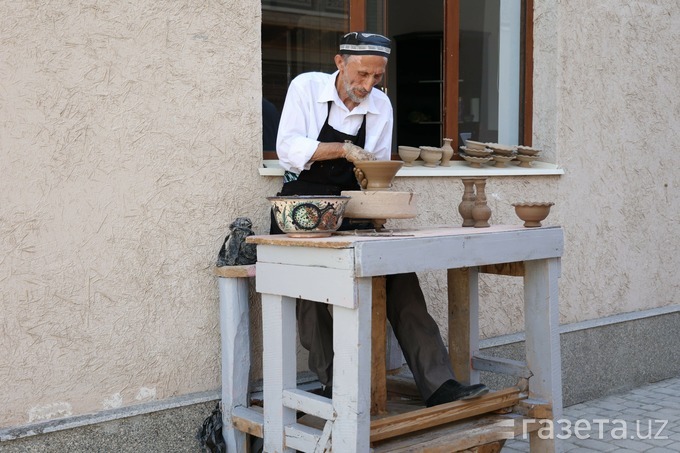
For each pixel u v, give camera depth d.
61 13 2.82
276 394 2.82
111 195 2.96
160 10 3.04
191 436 3.14
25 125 2.77
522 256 3.04
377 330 3.02
